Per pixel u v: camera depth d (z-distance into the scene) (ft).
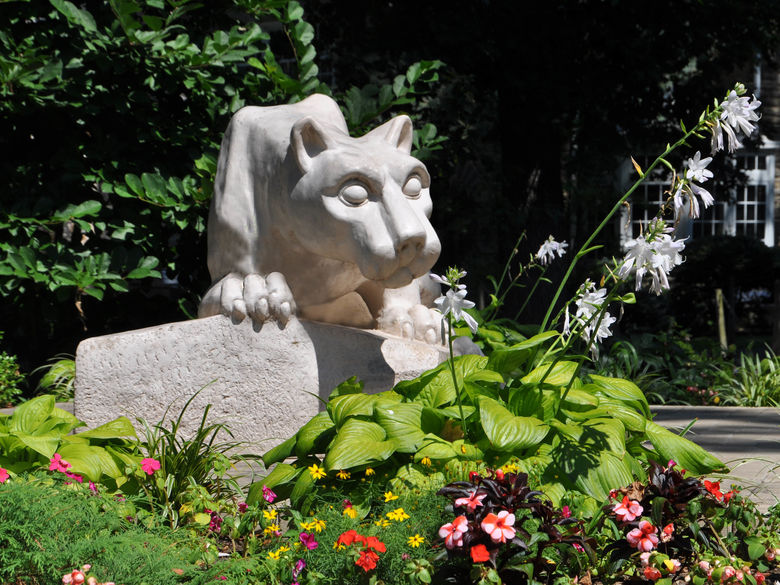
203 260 26.43
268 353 17.21
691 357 34.78
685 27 33.73
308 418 17.15
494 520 9.30
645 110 36.47
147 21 22.63
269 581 10.29
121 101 23.57
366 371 17.72
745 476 15.85
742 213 70.08
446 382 13.88
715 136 11.54
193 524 11.73
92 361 17.12
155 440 14.24
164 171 24.35
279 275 17.63
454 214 36.27
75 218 22.67
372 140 17.02
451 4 32.89
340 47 35.60
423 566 9.42
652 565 10.23
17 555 9.18
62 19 23.84
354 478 12.37
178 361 17.21
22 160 24.81
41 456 13.05
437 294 21.99
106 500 10.78
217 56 23.84
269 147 17.66
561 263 37.06
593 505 11.48
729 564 10.28
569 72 33.73
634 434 13.79
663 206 11.54
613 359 31.12
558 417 13.03
